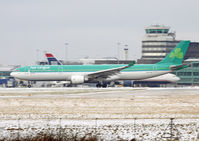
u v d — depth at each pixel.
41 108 148.62
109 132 101.94
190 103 162.88
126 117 125.75
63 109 145.50
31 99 178.12
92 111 140.00
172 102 166.12
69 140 91.69
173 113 134.88
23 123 114.75
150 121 117.56
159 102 166.00
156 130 104.81
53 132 100.25
